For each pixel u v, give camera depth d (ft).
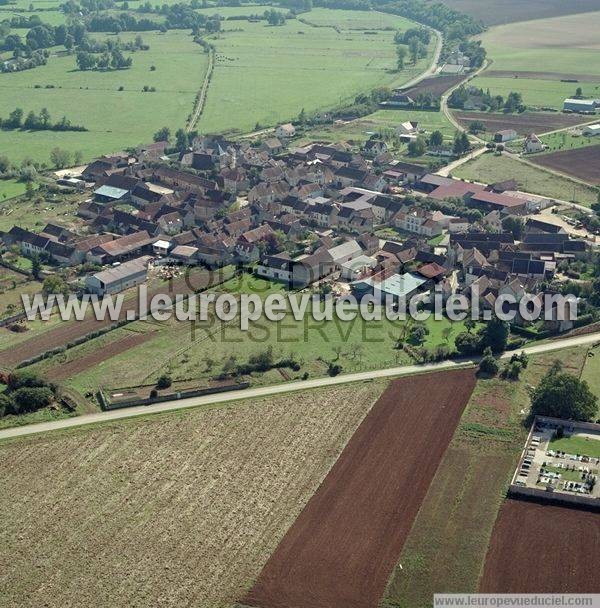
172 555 532.32
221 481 602.03
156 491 591.78
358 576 516.32
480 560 528.63
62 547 539.70
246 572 518.37
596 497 577.02
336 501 581.12
